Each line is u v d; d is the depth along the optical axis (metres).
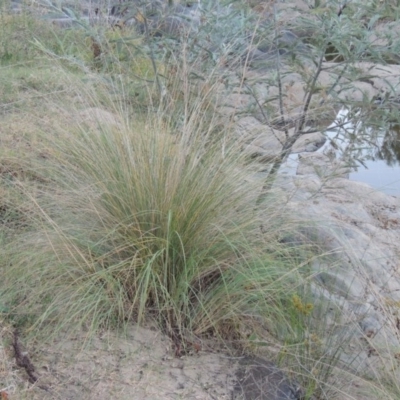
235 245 4.11
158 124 4.62
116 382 3.46
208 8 5.49
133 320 3.91
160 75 5.50
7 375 3.30
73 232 4.09
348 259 5.00
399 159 9.67
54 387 3.34
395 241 6.30
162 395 3.42
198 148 4.41
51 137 4.82
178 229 4.03
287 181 5.85
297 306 3.98
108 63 6.13
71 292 3.82
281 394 3.59
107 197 4.18
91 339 3.69
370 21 4.91
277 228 4.46
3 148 5.07
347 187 7.43
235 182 4.34
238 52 5.51
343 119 5.27
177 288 3.98
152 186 4.13
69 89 5.75
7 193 4.61
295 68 5.31
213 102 5.16
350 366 3.95
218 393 3.51
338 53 5.19
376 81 9.36
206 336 3.95
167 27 6.11
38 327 3.64
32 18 9.34
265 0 5.31
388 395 3.57
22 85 6.69
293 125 5.56
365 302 4.44
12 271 3.90
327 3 4.87
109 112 5.16
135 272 3.91
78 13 5.64
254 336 3.95
